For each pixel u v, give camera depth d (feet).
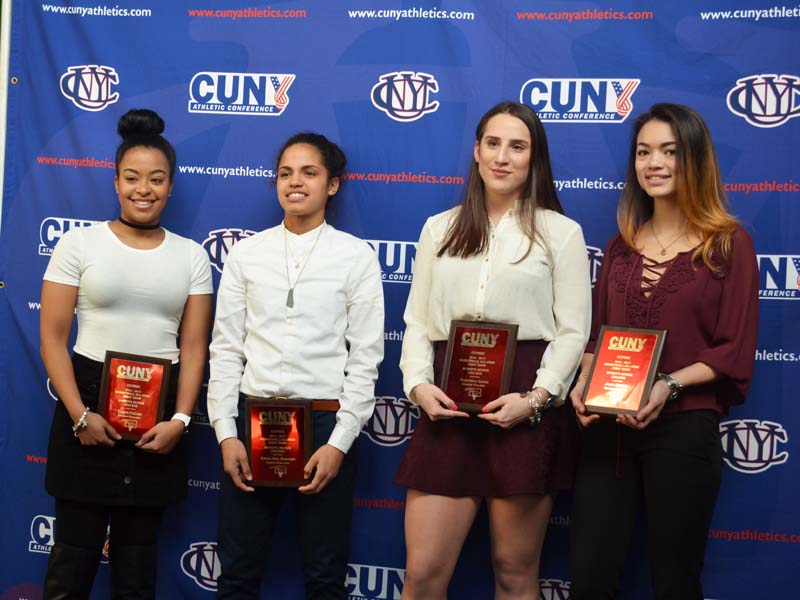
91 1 8.69
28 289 8.82
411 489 7.18
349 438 7.27
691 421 6.51
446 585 7.22
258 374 7.41
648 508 6.54
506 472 6.78
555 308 7.01
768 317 7.84
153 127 8.13
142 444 7.45
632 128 7.75
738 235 6.63
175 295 7.80
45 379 8.78
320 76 8.41
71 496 7.49
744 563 7.88
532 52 8.10
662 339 6.43
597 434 6.81
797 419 7.81
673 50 7.91
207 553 8.59
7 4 8.77
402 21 8.28
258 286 7.55
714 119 7.86
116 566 7.75
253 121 8.53
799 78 7.73
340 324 7.59
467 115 8.20
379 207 8.36
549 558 8.09
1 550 8.83
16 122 8.80
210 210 8.61
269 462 7.22
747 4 7.79
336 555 7.41
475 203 7.10
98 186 8.71
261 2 8.47
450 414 6.79
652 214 7.22
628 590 7.94
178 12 8.59
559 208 7.32
